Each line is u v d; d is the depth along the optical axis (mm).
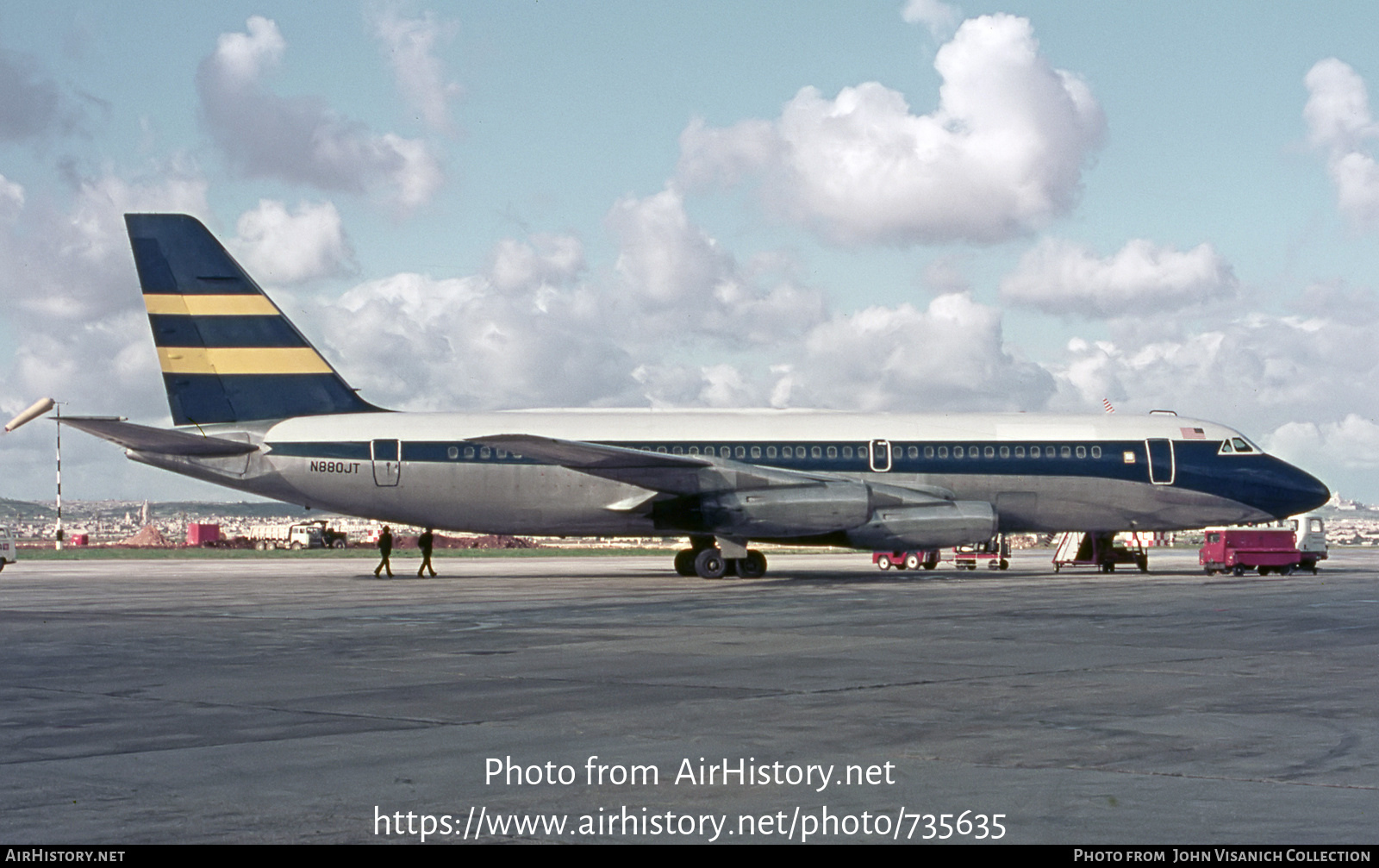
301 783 8359
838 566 50969
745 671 14414
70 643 18047
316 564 54719
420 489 37594
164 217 38062
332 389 38500
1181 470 39250
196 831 7129
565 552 79188
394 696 12453
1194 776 8547
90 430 36438
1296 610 24344
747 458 37969
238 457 37688
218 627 20922
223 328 38094
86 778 8461
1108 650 16812
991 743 9789
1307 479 39906
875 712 11352
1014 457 38688
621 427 38406
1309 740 9867
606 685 13219
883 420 39031
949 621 21703
